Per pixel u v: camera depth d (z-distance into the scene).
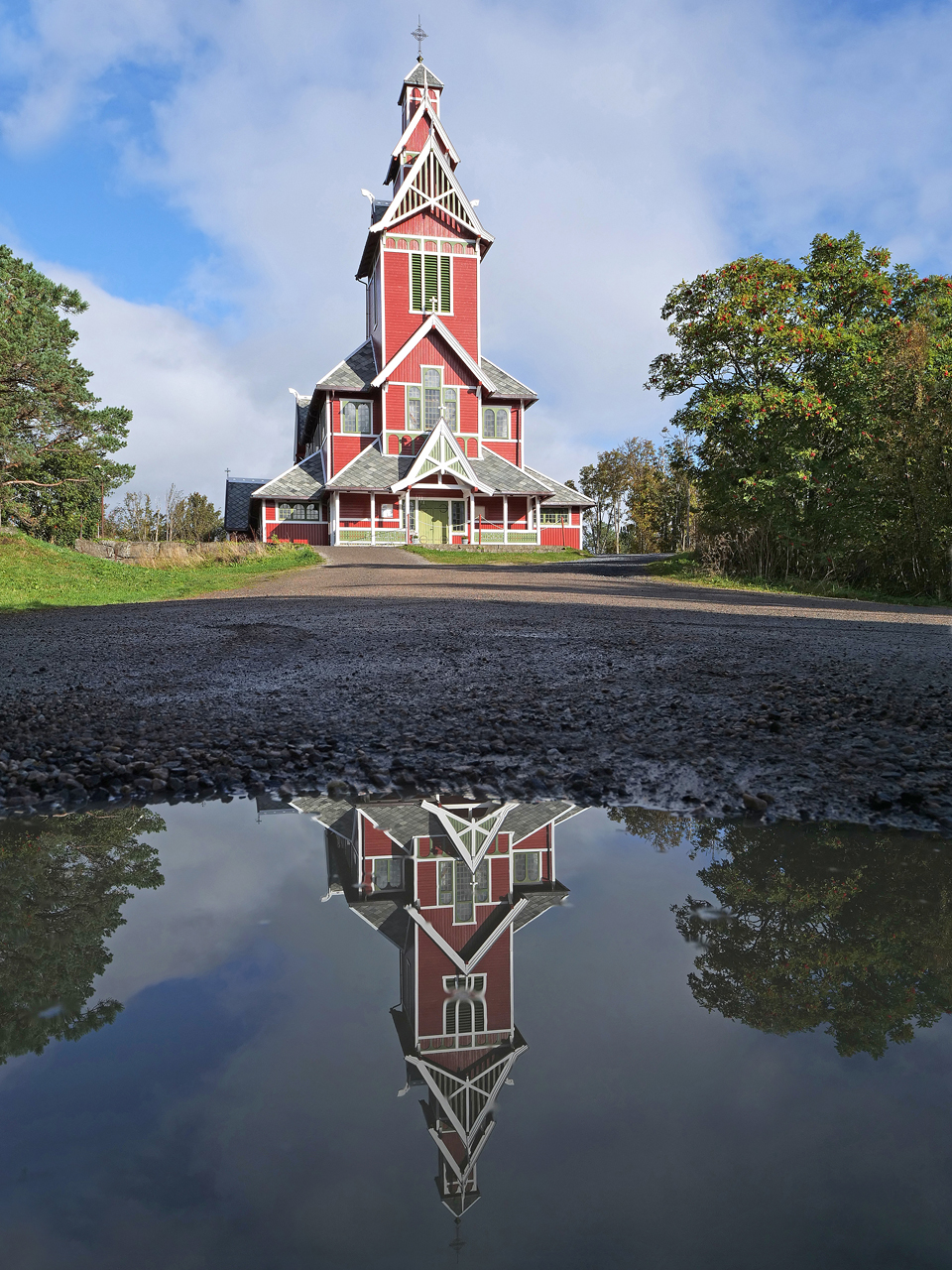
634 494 61.25
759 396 17.81
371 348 37.38
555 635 7.12
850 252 19.00
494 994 1.35
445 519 34.72
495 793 2.74
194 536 59.00
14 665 5.93
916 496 15.51
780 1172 0.88
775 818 2.43
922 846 2.17
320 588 14.34
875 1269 0.72
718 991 1.36
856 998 1.34
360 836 2.30
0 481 27.09
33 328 22.78
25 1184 0.87
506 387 36.75
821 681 4.76
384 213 34.66
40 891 1.90
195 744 3.38
